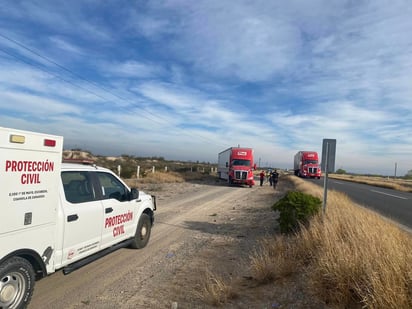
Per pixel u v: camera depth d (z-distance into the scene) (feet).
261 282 17.67
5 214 12.39
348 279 14.07
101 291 16.88
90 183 18.90
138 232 24.34
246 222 38.06
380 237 18.01
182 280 18.62
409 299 12.14
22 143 13.05
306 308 14.20
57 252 15.43
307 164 181.06
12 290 12.93
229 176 109.40
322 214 28.07
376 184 141.79
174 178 112.16
